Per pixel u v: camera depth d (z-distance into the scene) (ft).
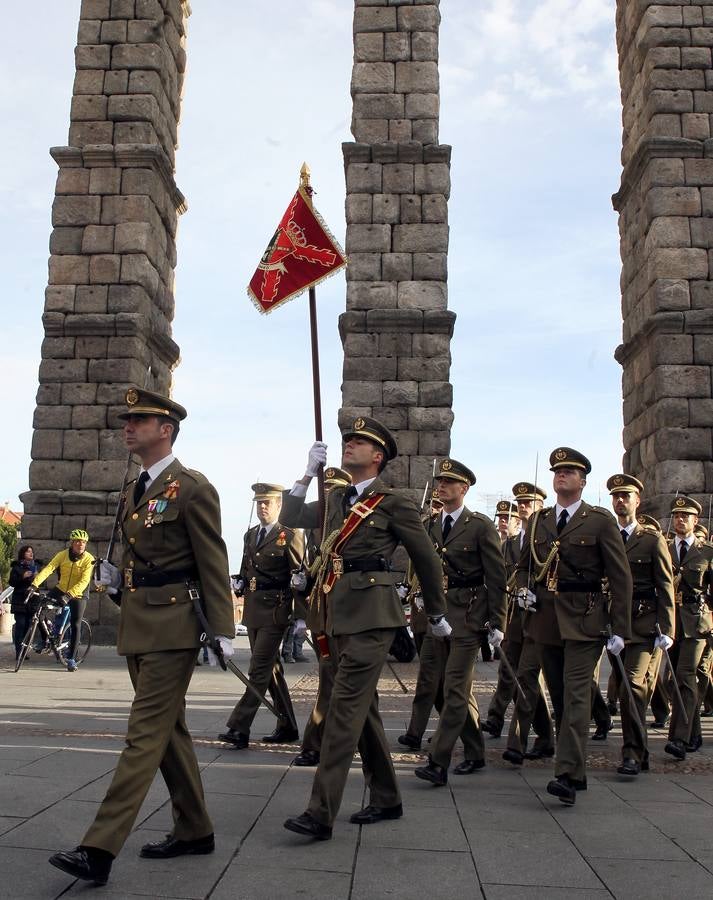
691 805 20.08
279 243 24.17
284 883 13.79
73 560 49.11
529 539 24.26
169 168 65.82
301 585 23.17
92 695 36.73
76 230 62.39
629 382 63.00
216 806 18.39
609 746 28.66
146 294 63.00
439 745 22.03
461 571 24.36
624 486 27.66
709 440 54.39
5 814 16.78
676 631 29.76
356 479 19.43
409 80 60.90
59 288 61.77
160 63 65.05
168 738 14.66
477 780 22.70
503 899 13.38
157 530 15.38
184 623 15.01
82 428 60.54
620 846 16.38
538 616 23.40
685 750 27.27
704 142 57.16
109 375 60.95
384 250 59.11
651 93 58.39
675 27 59.00
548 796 20.80
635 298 61.52
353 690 17.10
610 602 22.06
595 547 22.39
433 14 61.57
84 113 63.67
